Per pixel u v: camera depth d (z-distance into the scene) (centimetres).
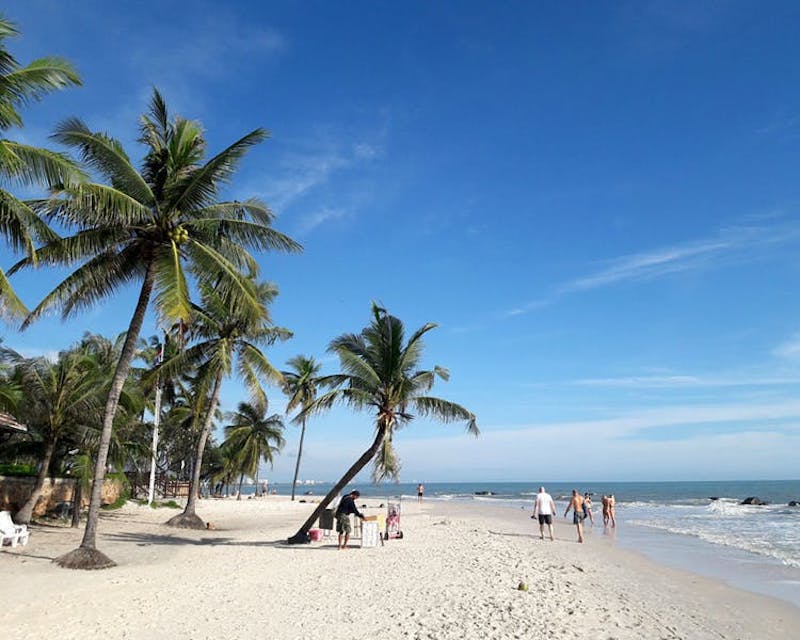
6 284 1155
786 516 4094
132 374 3039
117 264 1556
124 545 1825
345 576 1319
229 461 5512
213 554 1647
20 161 1107
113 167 1419
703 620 1090
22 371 2125
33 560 1443
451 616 969
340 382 1914
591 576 1489
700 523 3447
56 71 1184
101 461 1428
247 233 1636
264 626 894
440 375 1931
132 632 848
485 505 5672
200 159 1586
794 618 1136
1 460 2436
